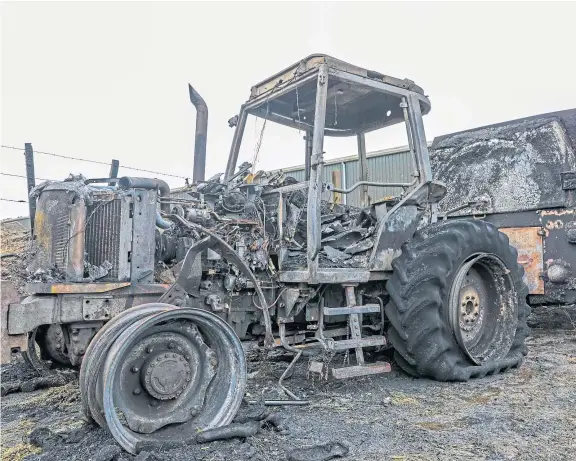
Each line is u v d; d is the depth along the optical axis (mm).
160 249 3352
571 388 3582
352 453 2484
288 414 3049
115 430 2404
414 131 4141
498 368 3963
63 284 2840
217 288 3504
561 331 5973
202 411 2771
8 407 3209
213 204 3918
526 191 5980
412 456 2445
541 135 5992
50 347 3523
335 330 3811
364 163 5074
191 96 6078
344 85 4020
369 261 3758
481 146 6602
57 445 2553
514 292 4273
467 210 6535
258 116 4625
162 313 2562
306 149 4957
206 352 2830
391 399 3344
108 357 2445
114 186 3285
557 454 2449
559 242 5676
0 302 2709
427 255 3762
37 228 3166
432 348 3648
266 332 3395
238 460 2371
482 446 2555
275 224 3889
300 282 3564
